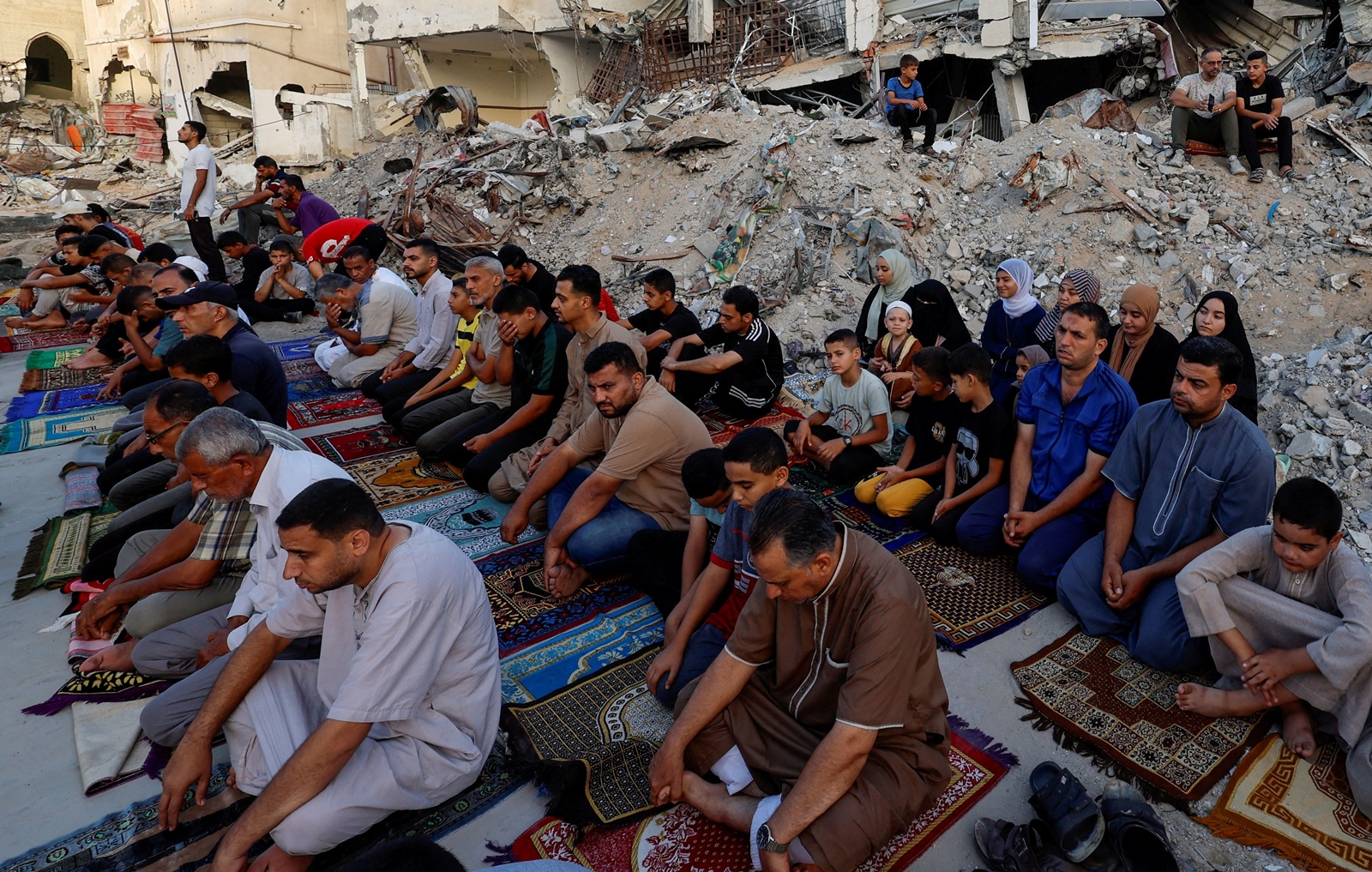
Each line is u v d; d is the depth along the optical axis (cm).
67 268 914
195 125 941
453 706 247
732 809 239
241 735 244
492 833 250
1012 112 1194
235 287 874
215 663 275
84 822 254
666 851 240
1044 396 382
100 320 738
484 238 959
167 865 239
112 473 455
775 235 786
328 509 212
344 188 1304
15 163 2141
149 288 566
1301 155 780
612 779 264
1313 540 255
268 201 1166
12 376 715
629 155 991
